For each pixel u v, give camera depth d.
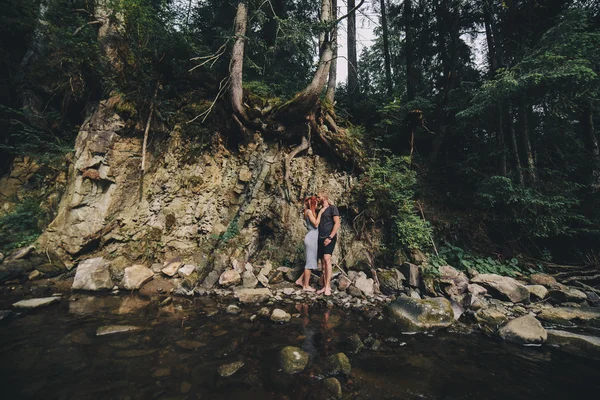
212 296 4.26
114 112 5.56
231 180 6.27
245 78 8.18
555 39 6.12
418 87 11.25
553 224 6.42
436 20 10.52
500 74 6.41
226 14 9.38
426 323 3.36
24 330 2.71
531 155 7.17
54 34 5.93
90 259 4.78
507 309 4.25
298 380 2.10
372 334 3.09
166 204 5.80
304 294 4.48
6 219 5.64
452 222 6.98
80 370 2.07
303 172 6.43
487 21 9.33
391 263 5.64
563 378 2.30
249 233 5.87
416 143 9.29
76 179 5.31
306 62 9.19
